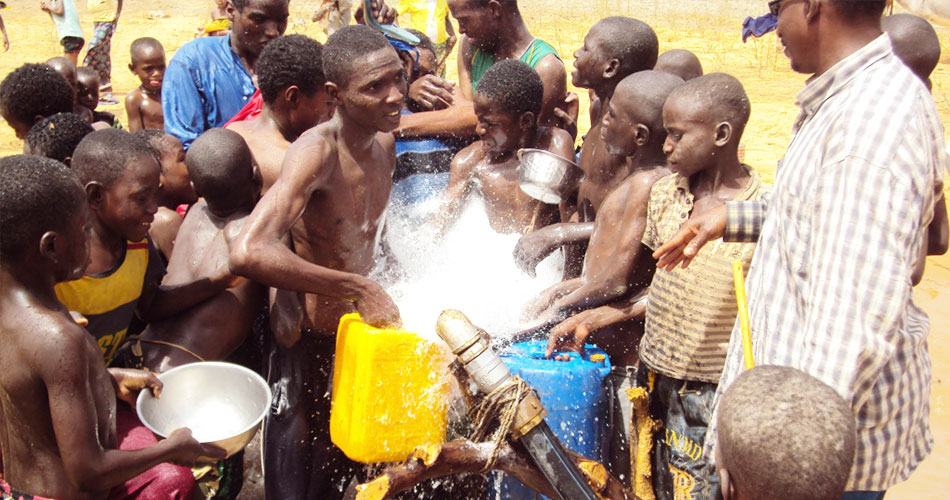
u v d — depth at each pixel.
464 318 3.04
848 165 2.54
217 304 3.99
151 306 4.00
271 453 4.12
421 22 7.40
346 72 3.68
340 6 6.81
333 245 3.94
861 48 2.72
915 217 2.51
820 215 2.59
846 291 2.49
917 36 4.11
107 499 3.24
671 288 3.78
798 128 2.96
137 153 3.60
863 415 2.82
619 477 4.12
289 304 4.03
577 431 3.75
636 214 4.09
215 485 3.94
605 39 4.75
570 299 4.22
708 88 3.67
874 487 2.90
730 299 3.64
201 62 5.71
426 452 3.04
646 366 4.03
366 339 3.43
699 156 3.71
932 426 5.39
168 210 4.64
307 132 3.80
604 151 4.75
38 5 24.28
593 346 4.16
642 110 4.16
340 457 4.22
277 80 4.44
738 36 20.47
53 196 2.89
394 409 3.50
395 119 3.79
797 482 2.13
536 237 4.58
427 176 5.28
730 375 3.12
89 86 6.78
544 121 5.36
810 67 2.88
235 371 3.60
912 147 2.53
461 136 5.35
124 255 3.71
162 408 3.50
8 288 2.92
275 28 5.63
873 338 2.48
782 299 2.81
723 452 2.26
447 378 3.54
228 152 4.08
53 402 2.88
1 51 17.78
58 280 3.02
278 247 3.49
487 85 4.65
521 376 3.71
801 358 2.58
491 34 5.34
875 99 2.60
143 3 24.84
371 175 3.99
